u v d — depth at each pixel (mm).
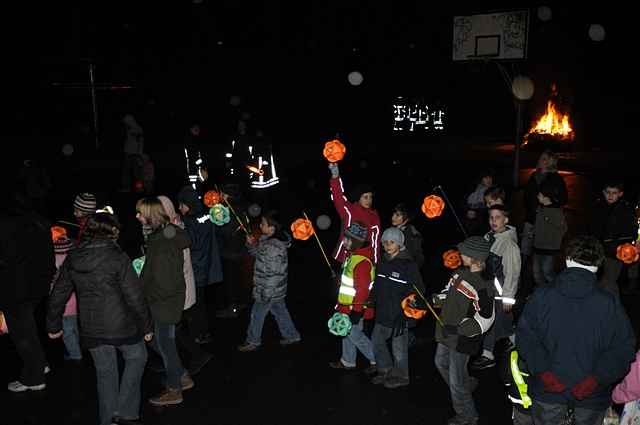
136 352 4785
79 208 5996
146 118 35250
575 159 25516
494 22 18859
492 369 6168
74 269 4500
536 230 7434
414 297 5156
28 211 5496
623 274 9328
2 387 5840
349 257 5594
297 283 9266
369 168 23469
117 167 22875
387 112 39844
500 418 5242
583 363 3498
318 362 6395
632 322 7312
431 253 10930
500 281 5859
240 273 9461
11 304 5469
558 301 3543
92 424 5156
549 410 3637
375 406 5465
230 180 18078
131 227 12703
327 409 5410
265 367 6281
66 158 25203
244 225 7590
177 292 5262
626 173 21188
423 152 29359
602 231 7555
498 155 27625
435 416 5281
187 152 17453
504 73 19188
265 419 5242
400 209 6449
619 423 3914
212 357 6531
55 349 6738
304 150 29859
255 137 17172
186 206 6633
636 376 3635
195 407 5453
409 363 6375
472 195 9844
